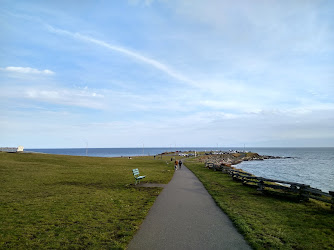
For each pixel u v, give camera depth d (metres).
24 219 9.20
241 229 8.01
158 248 6.53
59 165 33.88
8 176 21.17
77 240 7.12
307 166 67.00
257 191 15.89
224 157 103.75
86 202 12.13
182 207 11.38
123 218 9.37
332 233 7.82
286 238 7.32
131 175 25.20
